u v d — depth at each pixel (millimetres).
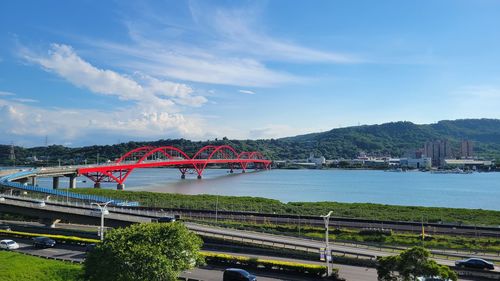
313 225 80500
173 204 107750
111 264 31609
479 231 72250
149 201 114812
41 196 106938
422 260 32062
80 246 58156
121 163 192250
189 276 43688
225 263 48438
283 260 51312
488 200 149750
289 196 163625
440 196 163875
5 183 113375
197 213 92250
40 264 42719
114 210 80312
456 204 139375
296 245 54125
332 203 115438
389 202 144625
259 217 88188
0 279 36719
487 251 57188
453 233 72312
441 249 58750
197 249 37094
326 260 47062
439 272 31219
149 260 31938
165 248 33781
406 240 64688
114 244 33031
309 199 154125
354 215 94438
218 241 58969
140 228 35688
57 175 158250
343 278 42750
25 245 58656
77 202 97500
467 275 44812
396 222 79375
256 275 44906
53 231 68500
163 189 181750
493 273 43812
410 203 141500
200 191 175875
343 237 67562
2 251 48781
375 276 43562
